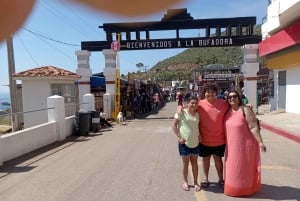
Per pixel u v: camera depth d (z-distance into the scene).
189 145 6.14
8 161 9.20
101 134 14.59
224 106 6.17
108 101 21.73
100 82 24.59
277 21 18.66
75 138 13.47
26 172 7.96
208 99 6.16
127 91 25.25
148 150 10.33
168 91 58.88
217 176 7.14
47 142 11.86
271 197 5.84
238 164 5.82
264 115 19.97
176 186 6.52
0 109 15.84
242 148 5.80
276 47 19.12
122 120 19.30
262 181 6.78
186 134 6.12
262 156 9.27
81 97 21.97
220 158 6.34
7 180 7.31
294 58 17.48
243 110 5.88
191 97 6.13
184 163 6.25
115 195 6.11
